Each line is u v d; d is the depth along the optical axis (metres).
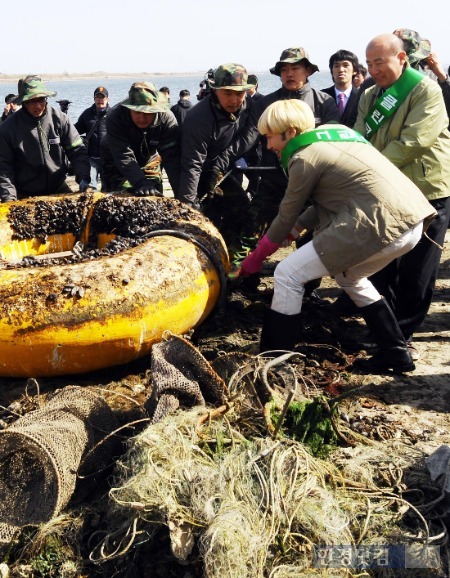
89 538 3.13
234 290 6.13
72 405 3.48
